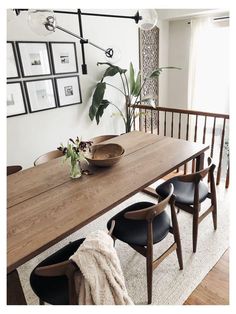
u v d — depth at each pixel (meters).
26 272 2.01
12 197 1.67
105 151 2.25
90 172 1.95
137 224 1.77
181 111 3.18
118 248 2.21
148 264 1.62
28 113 2.96
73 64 3.26
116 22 3.63
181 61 4.71
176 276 1.91
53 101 3.16
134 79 3.77
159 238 1.66
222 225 2.42
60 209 1.51
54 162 2.21
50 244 1.26
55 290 1.32
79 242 1.60
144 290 1.81
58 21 2.98
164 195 2.08
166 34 4.62
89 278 1.08
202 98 4.64
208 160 2.14
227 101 4.41
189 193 2.10
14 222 1.41
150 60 4.39
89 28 3.33
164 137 2.67
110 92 3.88
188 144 2.42
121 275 1.18
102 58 3.59
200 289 1.80
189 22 4.36
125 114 4.20
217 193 2.96
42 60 2.94
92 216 1.43
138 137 2.72
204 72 4.46
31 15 1.66
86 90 3.52
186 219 2.53
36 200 1.62
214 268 1.97
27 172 2.03
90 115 3.45
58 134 3.34
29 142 3.06
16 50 2.71
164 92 4.96
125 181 1.78
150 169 1.93
